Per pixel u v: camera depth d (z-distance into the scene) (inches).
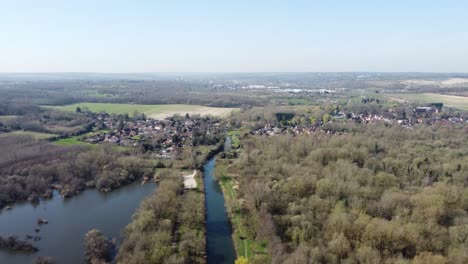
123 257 4426.7
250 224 5457.7
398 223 4571.9
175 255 4387.3
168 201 5856.3
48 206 6525.6
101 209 6373.0
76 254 4815.5
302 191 5925.2
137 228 5014.8
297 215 5083.7
